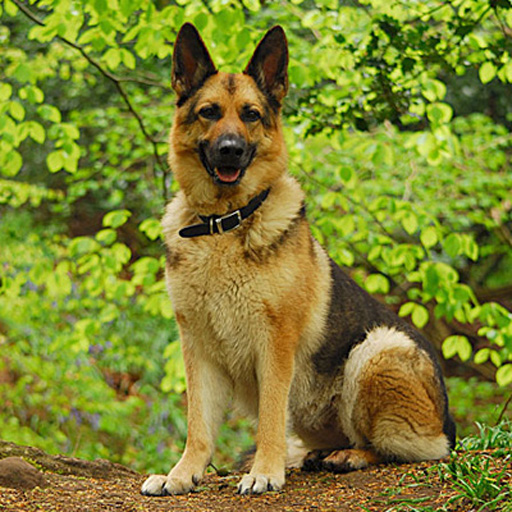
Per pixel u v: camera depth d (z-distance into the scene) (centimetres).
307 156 870
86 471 508
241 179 480
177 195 525
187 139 495
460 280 1468
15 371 1053
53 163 786
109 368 1152
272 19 966
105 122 1052
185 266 478
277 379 474
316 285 506
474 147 1059
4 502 388
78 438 950
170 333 1183
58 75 1347
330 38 757
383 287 860
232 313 475
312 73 782
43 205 1461
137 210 1471
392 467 495
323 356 521
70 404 1008
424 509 375
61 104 1379
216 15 686
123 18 711
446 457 509
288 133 862
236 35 701
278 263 471
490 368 1344
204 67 505
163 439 1000
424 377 514
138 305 1183
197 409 484
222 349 490
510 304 1522
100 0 676
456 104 1377
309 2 1134
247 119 489
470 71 1351
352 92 759
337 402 530
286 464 550
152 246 1437
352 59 740
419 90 718
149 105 1140
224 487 465
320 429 540
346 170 781
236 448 1031
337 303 529
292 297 476
